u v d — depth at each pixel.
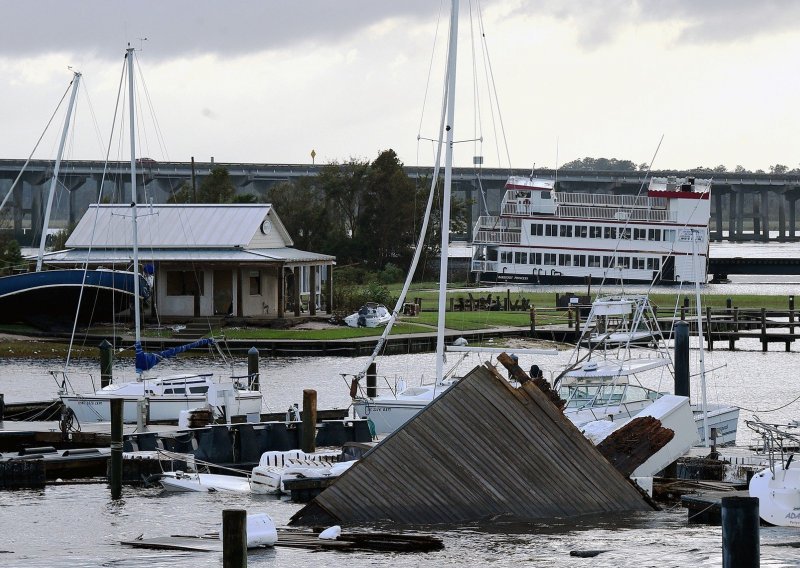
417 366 126.19
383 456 54.06
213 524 57.59
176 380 91.69
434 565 45.78
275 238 163.12
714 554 46.75
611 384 79.12
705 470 65.19
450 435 54.44
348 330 146.88
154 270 146.00
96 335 138.25
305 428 75.81
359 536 49.44
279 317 151.62
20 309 140.50
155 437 75.69
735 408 84.25
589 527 52.81
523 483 54.66
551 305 189.75
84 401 88.69
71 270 137.88
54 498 64.69
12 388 108.25
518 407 55.06
